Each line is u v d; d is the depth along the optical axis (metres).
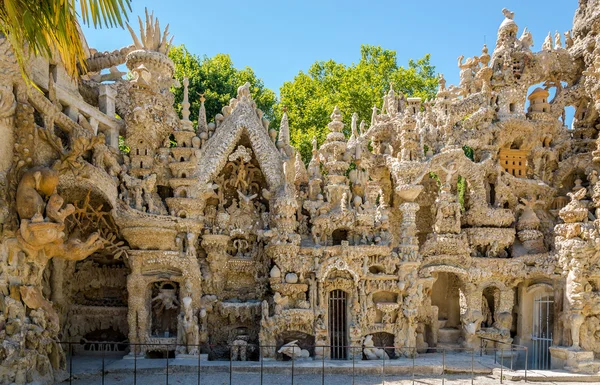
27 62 16.09
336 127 25.23
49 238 15.98
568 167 27.58
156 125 23.16
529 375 20.84
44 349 17.25
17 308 15.91
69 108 19.88
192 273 22.56
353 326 23.19
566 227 23.47
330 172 24.84
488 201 27.12
